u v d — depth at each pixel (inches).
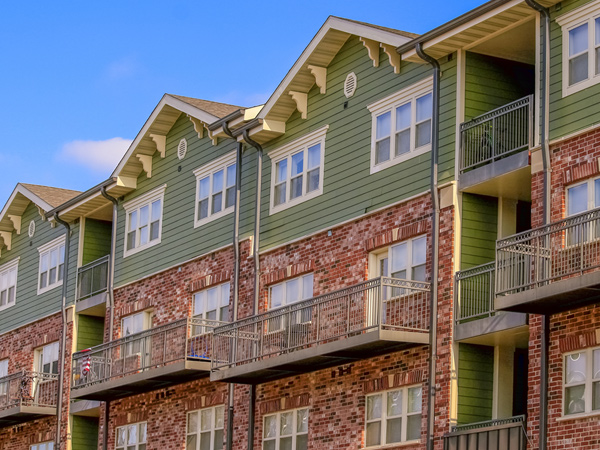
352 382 1157.7
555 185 980.6
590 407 916.6
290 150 1306.6
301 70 1274.6
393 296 1128.2
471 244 1075.9
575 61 986.1
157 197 1524.4
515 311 963.3
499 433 978.1
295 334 1209.4
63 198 1772.9
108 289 1569.9
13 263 1851.6
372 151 1189.1
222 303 1368.1
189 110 1443.2
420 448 1061.1
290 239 1275.8
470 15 1047.0
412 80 1154.0
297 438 1221.1
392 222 1143.0
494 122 1073.5
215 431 1338.6
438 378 1057.5
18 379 1675.7
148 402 1459.2
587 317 929.5
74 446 1610.5
